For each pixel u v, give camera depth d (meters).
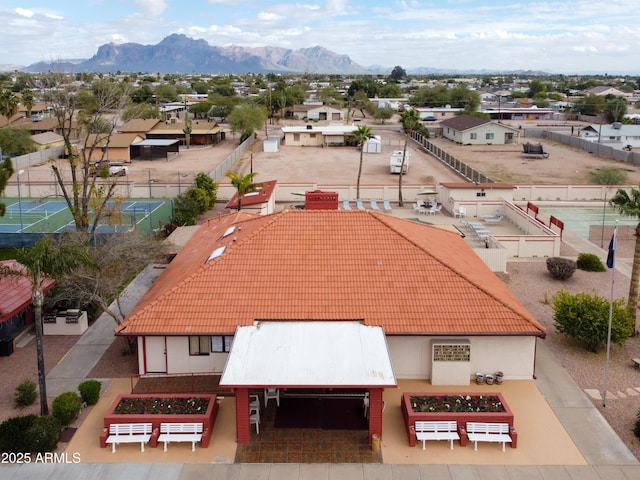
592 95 174.00
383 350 21.11
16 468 18.69
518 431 20.70
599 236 48.09
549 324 30.14
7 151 83.56
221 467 18.77
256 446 19.83
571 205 60.31
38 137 90.06
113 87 54.09
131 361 25.97
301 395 22.44
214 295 24.30
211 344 24.05
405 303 23.97
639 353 26.92
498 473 18.45
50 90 40.69
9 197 65.25
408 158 78.38
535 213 51.00
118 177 72.44
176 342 23.97
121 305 32.41
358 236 26.98
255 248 26.28
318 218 27.84
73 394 21.55
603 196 62.12
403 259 25.92
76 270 25.39
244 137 108.62
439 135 122.81
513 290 35.34
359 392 22.88
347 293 24.34
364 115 161.12
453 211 53.97
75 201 39.09
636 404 22.55
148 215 56.09
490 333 22.92
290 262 25.66
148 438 19.69
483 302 24.16
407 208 58.56
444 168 82.25
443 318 23.41
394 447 19.77
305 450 19.58
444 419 19.92
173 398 21.34
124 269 29.52
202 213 56.41
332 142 104.81
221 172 73.69
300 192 62.44
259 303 23.89
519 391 23.28
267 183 55.75
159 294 25.28
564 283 36.69
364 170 80.00
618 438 20.31
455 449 19.70
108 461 19.11
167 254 36.09
